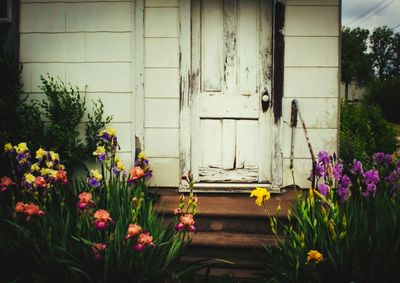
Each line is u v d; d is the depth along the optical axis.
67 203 2.85
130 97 4.25
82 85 4.27
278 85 4.10
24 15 4.30
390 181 2.76
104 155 3.01
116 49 4.25
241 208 3.71
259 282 2.90
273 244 3.24
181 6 4.14
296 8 4.08
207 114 4.25
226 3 4.22
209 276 3.00
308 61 4.09
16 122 4.12
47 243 2.43
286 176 4.14
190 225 2.47
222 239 3.34
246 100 4.23
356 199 2.77
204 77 4.25
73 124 4.16
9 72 4.15
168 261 2.53
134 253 2.37
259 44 4.21
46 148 4.01
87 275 2.31
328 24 4.08
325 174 2.80
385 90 36.50
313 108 4.10
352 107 7.37
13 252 2.51
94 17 4.25
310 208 2.73
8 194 3.24
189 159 4.20
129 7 4.23
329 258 2.39
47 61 4.29
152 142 4.23
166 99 4.22
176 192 4.20
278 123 4.11
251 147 4.25
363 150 5.46
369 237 2.39
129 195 2.92
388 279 2.31
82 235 2.50
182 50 4.16
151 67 4.21
